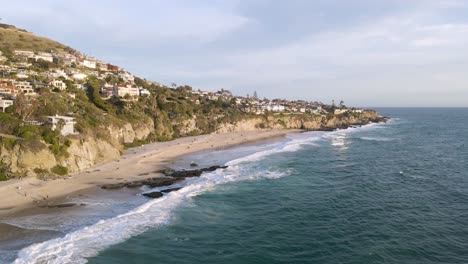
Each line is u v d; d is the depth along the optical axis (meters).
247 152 103.06
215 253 34.75
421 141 130.88
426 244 36.03
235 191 57.66
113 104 124.75
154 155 92.31
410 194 54.91
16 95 85.00
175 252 34.91
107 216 45.09
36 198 51.47
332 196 54.06
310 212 46.75
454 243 36.25
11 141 61.47
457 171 72.94
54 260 32.44
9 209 46.66
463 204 49.44
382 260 32.66
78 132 77.94
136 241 37.28
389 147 113.44
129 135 108.31
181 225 42.03
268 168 77.19
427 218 43.75
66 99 97.81
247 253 34.69
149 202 50.50
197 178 67.38
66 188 57.44
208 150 107.56
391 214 45.41
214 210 47.81
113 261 32.78
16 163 60.34
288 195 55.06
